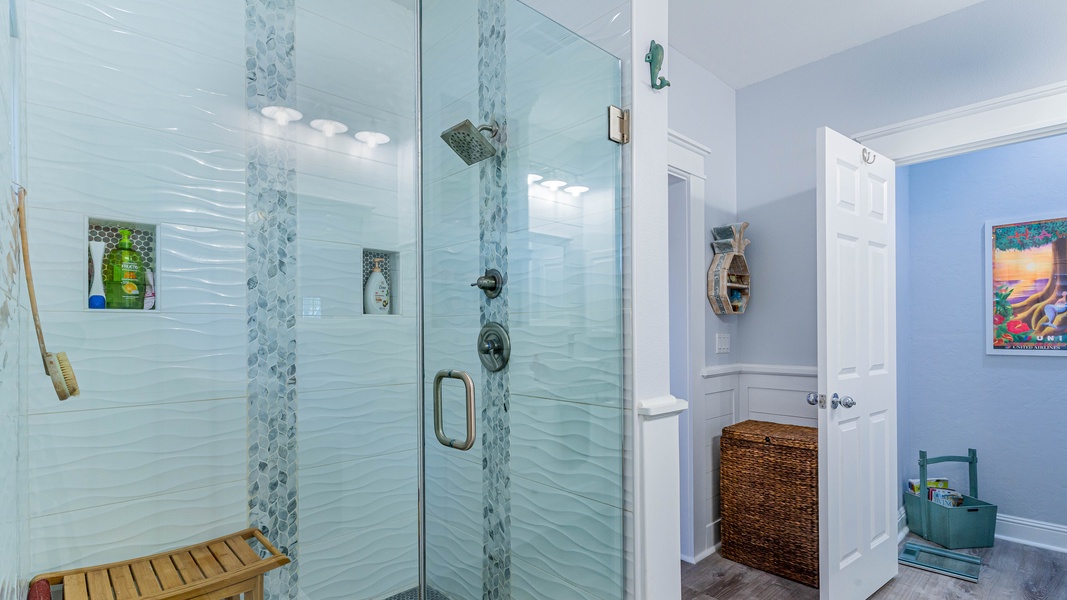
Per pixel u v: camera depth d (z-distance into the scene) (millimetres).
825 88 2748
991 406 3002
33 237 1263
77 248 1324
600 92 1373
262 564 1369
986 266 3037
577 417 1396
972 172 3107
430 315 1673
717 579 2420
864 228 2299
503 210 1482
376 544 1793
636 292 1343
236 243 1571
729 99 3051
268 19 1642
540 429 1440
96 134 1354
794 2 2293
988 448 3004
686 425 2623
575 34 1390
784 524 2422
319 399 1709
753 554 2539
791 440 2391
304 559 1661
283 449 1640
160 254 1448
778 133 2916
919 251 3279
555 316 1421
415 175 1756
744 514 2572
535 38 1422
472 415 1541
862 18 2420
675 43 2623
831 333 2080
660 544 1354
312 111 1725
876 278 2369
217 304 1535
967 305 3098
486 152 1516
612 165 1356
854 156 2254
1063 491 2760
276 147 1650
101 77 1362
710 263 2865
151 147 1435
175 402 1463
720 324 2900
